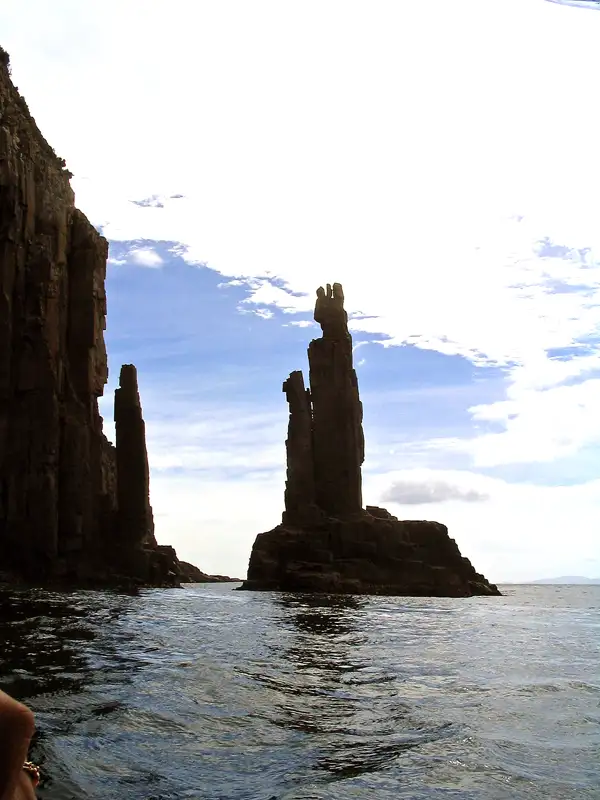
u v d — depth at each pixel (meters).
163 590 52.94
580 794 6.57
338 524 71.31
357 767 7.38
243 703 10.38
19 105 65.50
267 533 72.38
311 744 8.26
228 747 8.09
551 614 37.28
